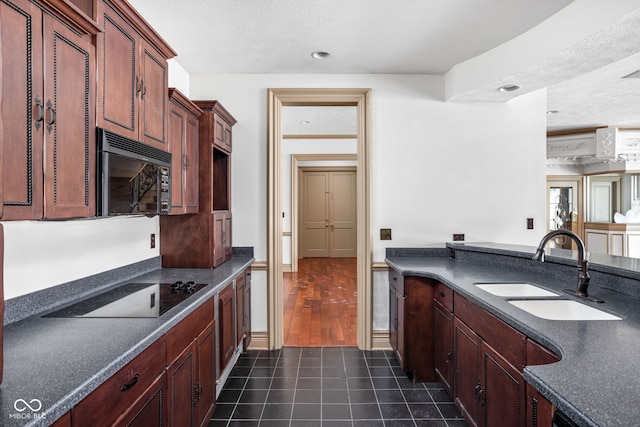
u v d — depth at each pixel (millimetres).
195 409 1827
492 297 1832
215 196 3225
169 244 2799
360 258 3326
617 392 891
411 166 3311
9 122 1021
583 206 6609
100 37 1454
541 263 2445
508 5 2166
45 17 1154
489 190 3332
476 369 1899
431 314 2682
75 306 1702
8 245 1459
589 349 1162
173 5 2172
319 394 2508
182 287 2004
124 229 2322
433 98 3312
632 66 3092
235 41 2646
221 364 2320
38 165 1124
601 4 1923
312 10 2240
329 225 9062
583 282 1835
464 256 3076
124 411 1163
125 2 1570
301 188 9039
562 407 858
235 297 2682
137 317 1523
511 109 3326
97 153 1418
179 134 2400
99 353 1150
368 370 2881
